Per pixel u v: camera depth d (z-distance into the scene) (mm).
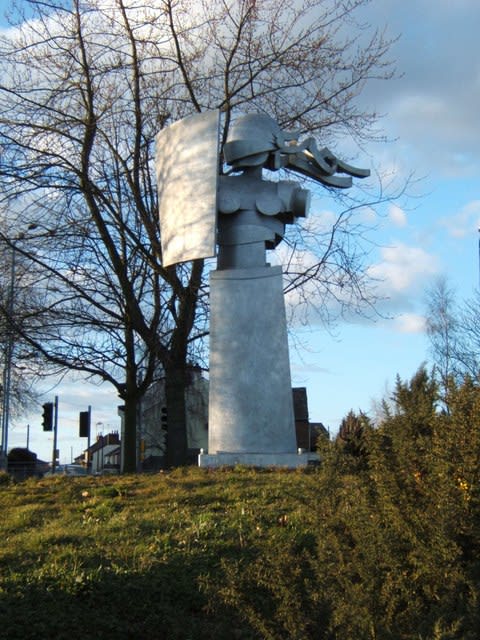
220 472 13016
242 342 14703
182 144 15070
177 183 15016
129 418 23547
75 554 7672
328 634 5137
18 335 21906
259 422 14453
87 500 11047
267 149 15133
